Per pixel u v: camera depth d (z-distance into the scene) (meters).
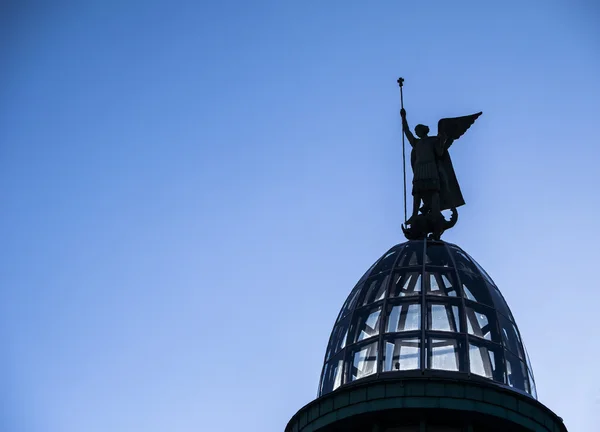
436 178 53.16
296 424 46.38
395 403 43.75
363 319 47.66
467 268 49.25
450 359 45.28
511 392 44.19
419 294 47.38
